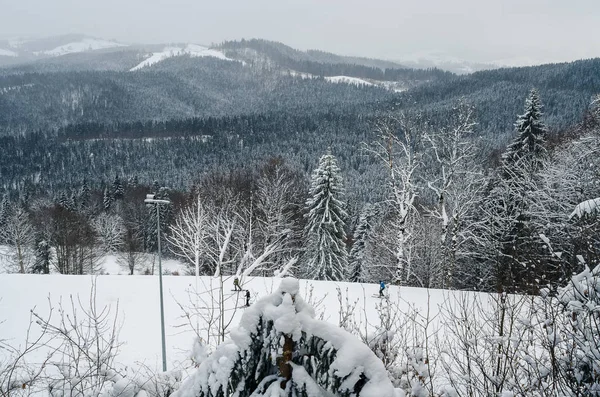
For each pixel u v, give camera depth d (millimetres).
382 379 1766
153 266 47875
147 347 11859
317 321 1986
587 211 4996
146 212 55281
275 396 1901
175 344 11914
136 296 17797
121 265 49375
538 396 3418
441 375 4457
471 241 25203
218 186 37688
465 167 21906
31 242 44688
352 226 58906
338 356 1806
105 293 18266
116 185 78000
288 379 1980
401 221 22188
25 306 16000
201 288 18359
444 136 21766
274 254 23688
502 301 4359
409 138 21969
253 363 2164
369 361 1804
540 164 23422
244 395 2158
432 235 27750
